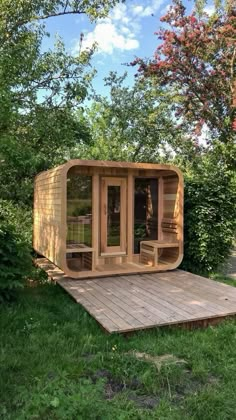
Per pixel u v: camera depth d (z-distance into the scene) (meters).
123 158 15.52
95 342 3.74
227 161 10.03
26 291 5.91
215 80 12.65
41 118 9.55
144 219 8.09
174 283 6.26
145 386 2.86
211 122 12.94
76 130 10.92
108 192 7.75
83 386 2.67
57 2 9.50
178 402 2.69
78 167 7.25
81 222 7.38
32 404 2.45
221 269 7.96
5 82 6.82
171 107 14.53
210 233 7.48
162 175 8.08
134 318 4.31
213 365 3.26
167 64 12.66
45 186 7.97
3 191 10.34
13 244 5.19
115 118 15.77
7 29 9.27
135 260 8.01
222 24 12.47
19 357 3.25
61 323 4.31
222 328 4.20
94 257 7.02
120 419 2.36
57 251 6.79
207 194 7.48
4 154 6.99
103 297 5.30
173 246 7.38
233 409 2.56
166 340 3.80
